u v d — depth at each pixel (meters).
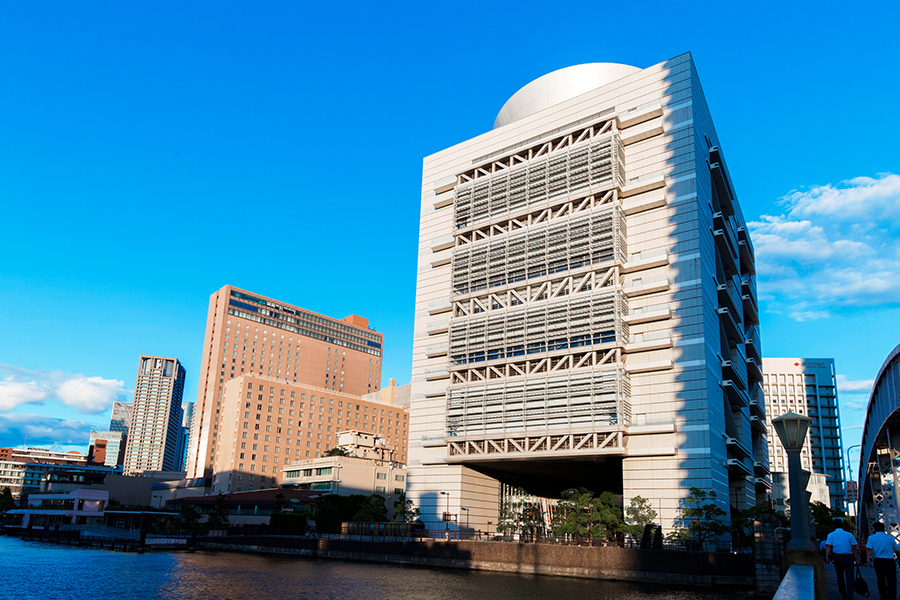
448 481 97.56
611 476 107.56
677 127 92.12
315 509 123.12
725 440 87.50
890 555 20.36
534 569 69.75
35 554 92.31
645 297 88.44
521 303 98.69
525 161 105.25
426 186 119.31
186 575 64.44
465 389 98.19
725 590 55.19
